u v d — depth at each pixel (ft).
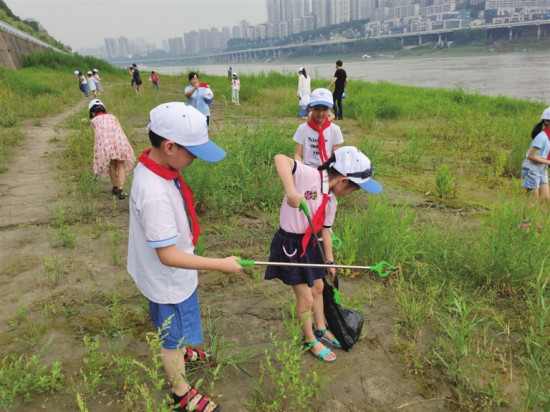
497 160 24.38
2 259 13.84
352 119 44.32
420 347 10.31
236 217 17.72
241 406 8.51
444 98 59.47
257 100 58.39
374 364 9.77
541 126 17.97
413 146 26.78
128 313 11.16
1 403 8.11
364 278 13.35
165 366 8.02
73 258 13.82
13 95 50.88
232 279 13.12
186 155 6.83
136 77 66.64
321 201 8.95
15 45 114.32
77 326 10.69
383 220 14.87
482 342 10.55
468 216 18.30
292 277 9.21
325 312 9.73
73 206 18.31
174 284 7.43
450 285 12.20
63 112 49.57
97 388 8.79
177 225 7.14
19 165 25.40
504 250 12.85
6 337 10.28
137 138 32.40
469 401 8.69
